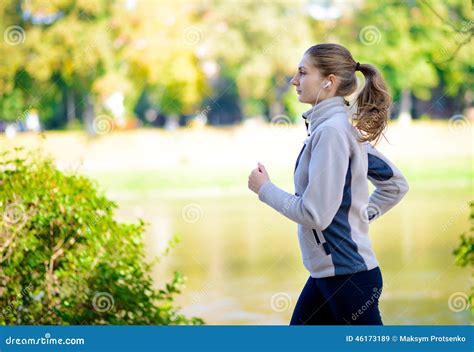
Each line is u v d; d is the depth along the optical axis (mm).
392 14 40125
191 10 39438
